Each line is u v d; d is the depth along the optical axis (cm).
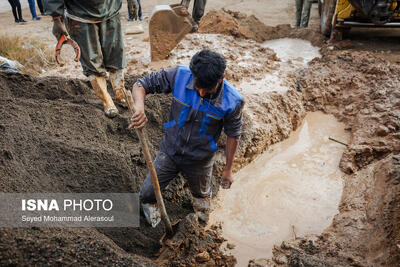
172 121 285
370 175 420
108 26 393
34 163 319
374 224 343
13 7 959
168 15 618
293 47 773
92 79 409
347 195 413
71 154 345
